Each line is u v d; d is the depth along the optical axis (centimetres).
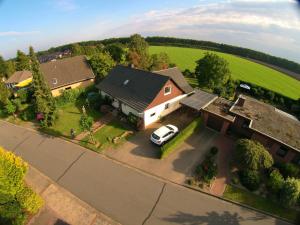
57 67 3994
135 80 2992
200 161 2136
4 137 2759
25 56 6612
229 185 1880
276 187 1747
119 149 2334
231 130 2617
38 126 2931
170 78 2666
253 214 1652
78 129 2736
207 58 3841
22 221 1523
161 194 1808
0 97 3061
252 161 1869
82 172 2069
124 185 1902
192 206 1708
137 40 5538
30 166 2197
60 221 1603
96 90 3772
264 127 2256
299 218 1614
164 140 2352
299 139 2112
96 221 1602
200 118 2633
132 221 1596
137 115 2695
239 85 4528
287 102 3828
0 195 1361
